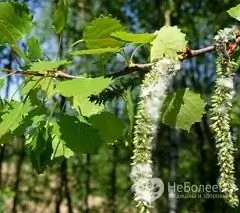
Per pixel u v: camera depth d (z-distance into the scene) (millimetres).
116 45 311
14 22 338
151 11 2080
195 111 317
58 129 349
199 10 2049
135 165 237
